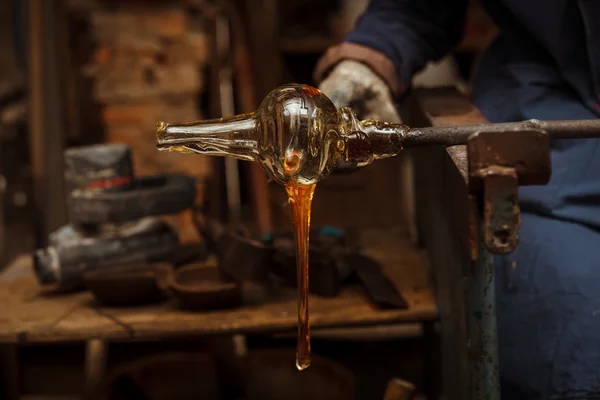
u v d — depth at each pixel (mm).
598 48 1670
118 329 1693
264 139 1330
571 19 1702
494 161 1229
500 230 1232
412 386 1661
